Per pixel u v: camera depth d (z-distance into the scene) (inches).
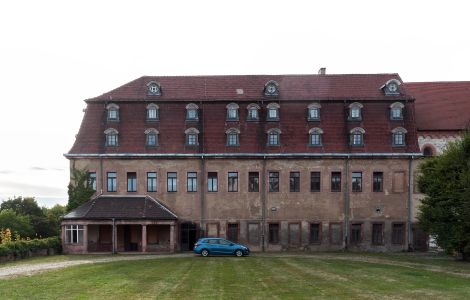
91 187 1994.3
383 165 2000.5
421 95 2207.2
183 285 940.6
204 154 1988.2
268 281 1008.2
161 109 2078.0
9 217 2765.7
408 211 1989.4
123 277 1053.2
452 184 1539.1
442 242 1576.0
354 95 2101.4
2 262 1437.0
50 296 805.9
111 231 1946.4
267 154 1988.2
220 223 1999.3
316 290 890.7
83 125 2055.9
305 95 2107.5
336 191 2003.0
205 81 2182.6
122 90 2129.7
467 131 1624.0
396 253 1895.9
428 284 971.9
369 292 869.8
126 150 2001.7
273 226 2005.4
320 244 1989.4
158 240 1968.5
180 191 2000.5
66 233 1850.4
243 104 2086.6
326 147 2005.4
